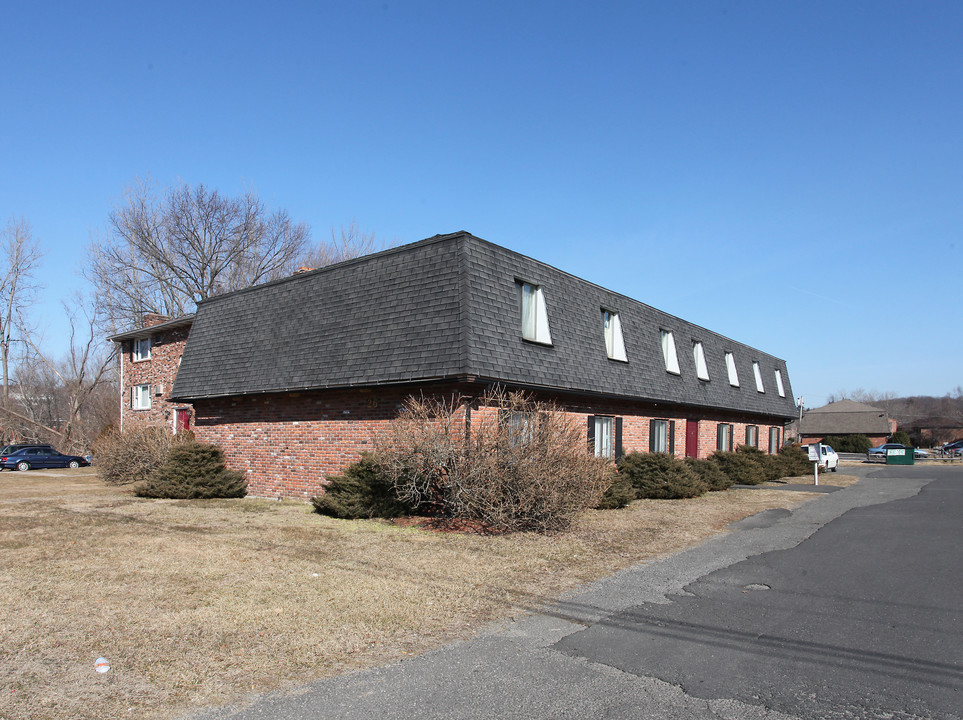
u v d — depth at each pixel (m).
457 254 13.61
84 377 47.88
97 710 4.56
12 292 41.84
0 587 7.47
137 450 20.92
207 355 18.64
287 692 4.90
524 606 7.16
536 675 5.23
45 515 13.15
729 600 7.46
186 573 8.25
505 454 11.41
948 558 9.89
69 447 41.28
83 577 7.97
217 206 41.28
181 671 5.23
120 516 13.08
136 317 40.41
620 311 19.41
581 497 11.85
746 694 4.88
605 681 5.12
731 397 26.45
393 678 5.17
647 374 19.91
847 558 9.85
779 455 30.22
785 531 12.42
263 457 17.05
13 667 5.23
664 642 6.02
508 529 11.54
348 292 15.57
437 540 10.69
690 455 23.55
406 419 12.58
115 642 5.82
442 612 6.85
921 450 61.38
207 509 14.16
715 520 13.70
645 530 12.20
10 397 48.31
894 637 6.16
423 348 13.33
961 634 6.25
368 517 12.78
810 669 5.36
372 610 6.83
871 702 4.72
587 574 8.63
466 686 5.02
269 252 43.69
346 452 15.05
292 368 15.80
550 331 15.59
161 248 40.38
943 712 4.55
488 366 13.02
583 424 16.81
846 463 48.28
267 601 7.07
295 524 12.13
